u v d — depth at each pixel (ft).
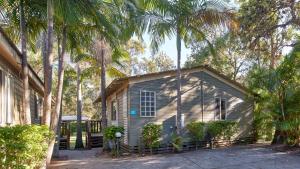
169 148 43.65
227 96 49.83
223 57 71.87
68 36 36.73
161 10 39.73
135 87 42.73
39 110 57.41
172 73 45.11
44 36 33.88
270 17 38.42
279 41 47.60
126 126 43.73
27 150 18.70
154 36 41.34
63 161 38.58
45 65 29.81
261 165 32.14
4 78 27.40
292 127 41.70
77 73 64.39
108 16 32.40
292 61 41.63
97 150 54.95
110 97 62.13
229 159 35.86
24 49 27.68
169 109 44.68
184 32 42.52
